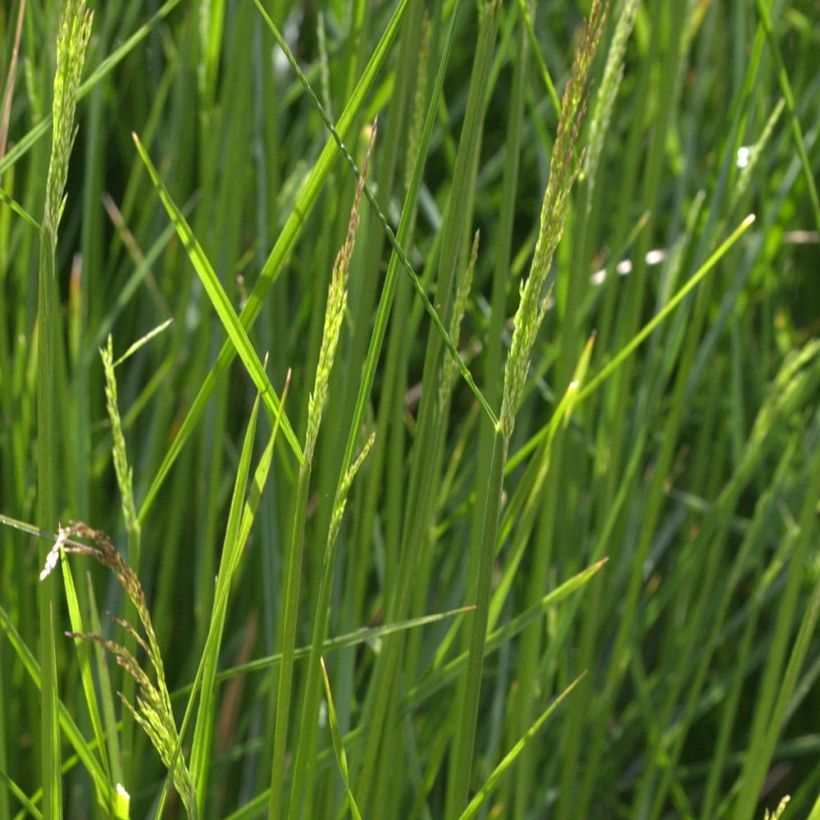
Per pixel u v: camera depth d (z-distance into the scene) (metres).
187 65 1.49
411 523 1.18
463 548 1.47
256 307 1.13
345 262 1.04
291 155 1.63
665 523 1.80
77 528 1.04
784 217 1.69
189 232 1.08
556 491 1.29
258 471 1.10
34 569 1.38
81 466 1.34
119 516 1.52
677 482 1.85
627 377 1.36
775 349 1.89
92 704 1.14
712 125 1.85
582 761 1.58
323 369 1.06
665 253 1.55
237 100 1.33
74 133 1.05
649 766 1.43
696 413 1.81
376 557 1.36
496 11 1.13
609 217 1.80
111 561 1.05
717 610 1.59
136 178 1.52
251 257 1.52
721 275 1.66
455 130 1.92
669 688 1.57
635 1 1.20
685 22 1.33
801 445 1.80
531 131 1.90
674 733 1.58
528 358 1.07
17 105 1.52
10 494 1.37
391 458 1.27
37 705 1.35
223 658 1.53
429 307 1.09
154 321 1.60
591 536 1.51
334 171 1.32
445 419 1.24
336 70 1.48
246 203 1.59
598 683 1.66
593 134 1.25
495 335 1.24
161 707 1.07
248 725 1.54
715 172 1.40
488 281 1.86
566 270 1.37
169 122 1.71
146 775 1.46
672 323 1.40
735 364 1.51
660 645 1.83
